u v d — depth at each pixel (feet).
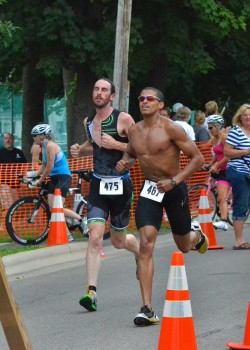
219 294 37.55
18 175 56.39
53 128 124.77
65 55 79.20
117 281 42.01
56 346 29.68
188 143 32.60
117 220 36.45
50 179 55.57
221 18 82.17
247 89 112.78
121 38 65.21
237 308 34.63
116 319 33.55
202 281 40.81
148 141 32.78
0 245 55.62
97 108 36.37
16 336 19.13
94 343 29.91
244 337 28.35
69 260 50.96
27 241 55.52
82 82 83.92
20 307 36.86
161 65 89.97
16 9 76.64
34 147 62.59
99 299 37.63
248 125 50.44
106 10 79.36
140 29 82.38
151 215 32.32
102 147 36.14
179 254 26.63
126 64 65.41
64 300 38.17
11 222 55.11
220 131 61.62
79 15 77.77
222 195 59.57
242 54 108.99
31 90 98.63
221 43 107.24
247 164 50.75
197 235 35.78
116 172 35.99
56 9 76.23
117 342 29.91
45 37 76.84
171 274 26.58
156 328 31.83
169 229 62.59
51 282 43.34
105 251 53.36
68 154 88.74
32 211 55.93
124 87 65.36
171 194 32.83
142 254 32.32
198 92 112.68
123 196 36.11
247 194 51.37
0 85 118.83
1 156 70.64
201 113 68.13
